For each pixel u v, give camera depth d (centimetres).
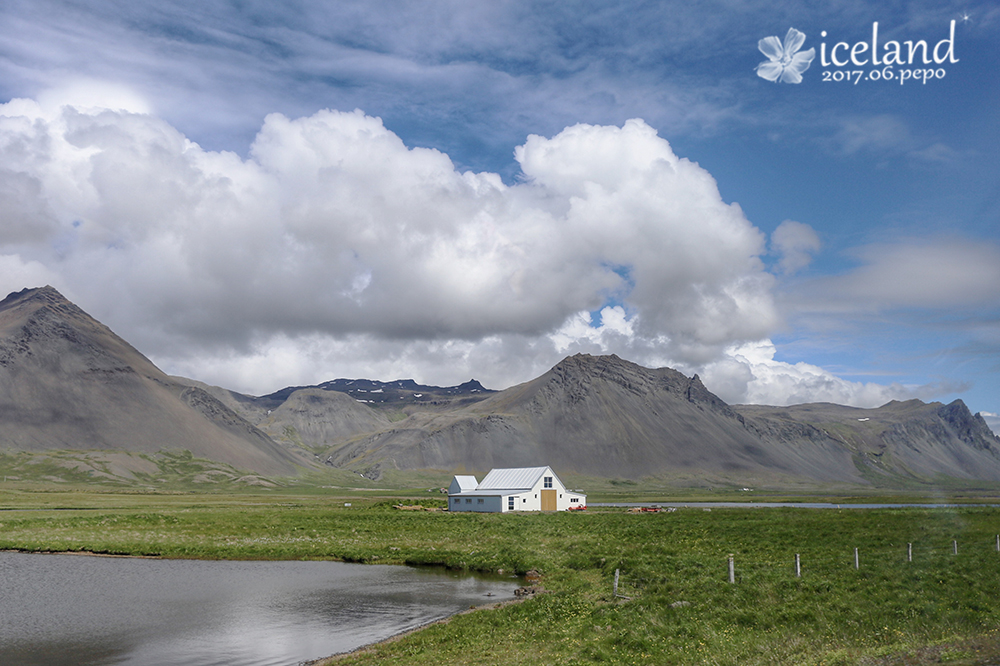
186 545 6900
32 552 6806
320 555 6381
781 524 7356
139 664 3034
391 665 2747
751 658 2336
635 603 3381
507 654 2720
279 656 3114
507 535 7675
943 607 2788
